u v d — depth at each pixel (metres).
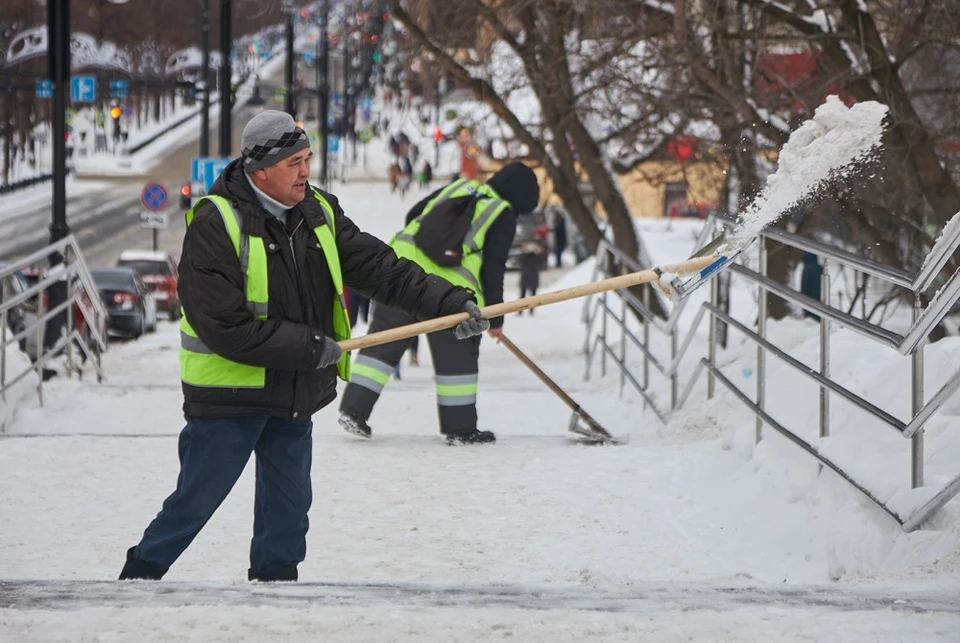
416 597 11.19
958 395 16.72
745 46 36.44
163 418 31.59
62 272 34.38
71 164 180.88
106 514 19.08
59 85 50.44
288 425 13.46
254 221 12.68
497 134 51.53
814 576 14.98
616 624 9.95
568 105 44.53
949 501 14.12
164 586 11.75
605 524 17.92
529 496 19.70
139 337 69.69
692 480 20.19
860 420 17.66
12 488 20.61
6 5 106.31
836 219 37.53
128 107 199.75
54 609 10.40
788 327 28.16
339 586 11.91
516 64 47.00
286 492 13.57
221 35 77.19
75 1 138.75
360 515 18.66
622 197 54.12
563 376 45.19
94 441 24.66
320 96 142.25
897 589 11.55
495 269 25.12
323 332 12.95
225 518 18.91
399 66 47.66
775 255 43.94
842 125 13.94
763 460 19.30
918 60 38.56
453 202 25.17
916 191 35.19
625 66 39.81
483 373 47.28
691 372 29.44
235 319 12.54
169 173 188.25
